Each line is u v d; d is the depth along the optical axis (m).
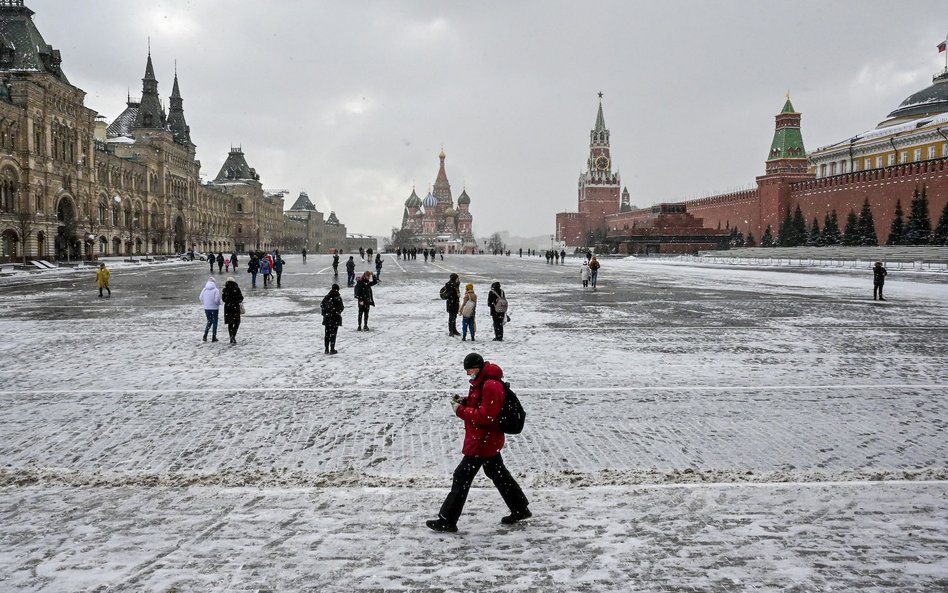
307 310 28.42
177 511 7.48
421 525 7.16
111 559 6.36
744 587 5.89
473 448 6.97
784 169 124.94
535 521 7.25
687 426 10.87
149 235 103.62
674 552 6.53
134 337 20.47
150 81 109.25
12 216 66.50
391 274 58.03
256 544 6.68
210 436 10.27
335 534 6.92
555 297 35.00
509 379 14.41
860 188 98.56
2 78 68.88
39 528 7.02
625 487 8.19
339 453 9.52
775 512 7.45
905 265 66.31
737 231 134.62
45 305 30.14
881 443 9.99
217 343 19.39
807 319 25.41
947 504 7.67
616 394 13.05
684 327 22.98
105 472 8.72
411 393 13.15
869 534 6.91
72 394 12.96
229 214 154.75
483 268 71.81
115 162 93.06
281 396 12.87
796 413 11.66
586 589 5.85
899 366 15.91
